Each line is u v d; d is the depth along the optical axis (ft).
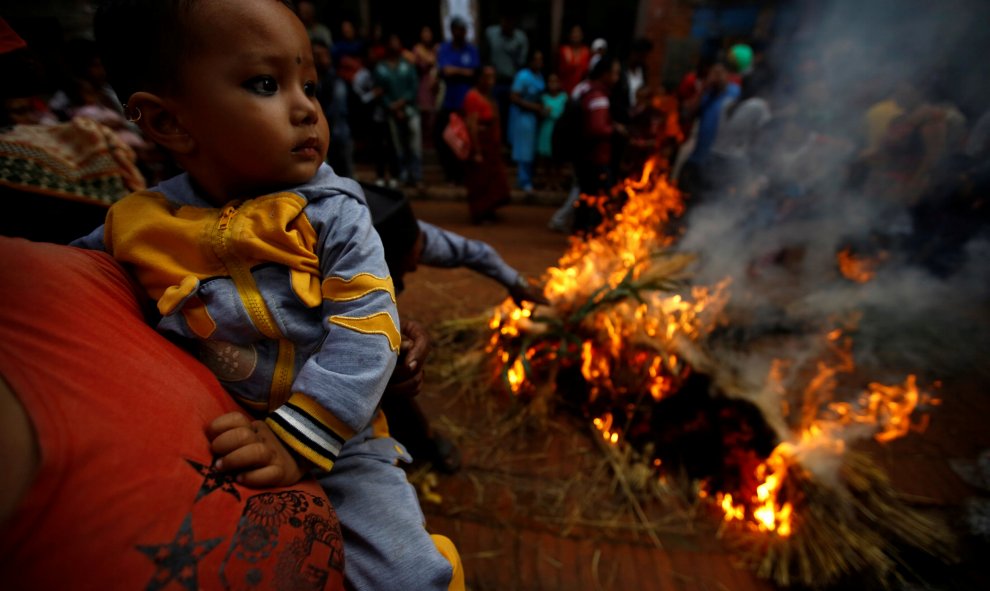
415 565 2.77
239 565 1.73
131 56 2.30
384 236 4.86
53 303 1.74
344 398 2.34
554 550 6.37
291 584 1.89
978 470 7.57
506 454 7.88
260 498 2.00
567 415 8.56
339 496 2.98
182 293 2.31
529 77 23.30
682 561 6.22
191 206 2.63
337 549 2.20
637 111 18.62
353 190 2.82
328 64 17.81
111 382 1.67
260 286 2.48
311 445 2.30
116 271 2.40
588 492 7.21
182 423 1.87
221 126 2.28
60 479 1.33
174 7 2.15
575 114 17.79
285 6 2.35
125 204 2.60
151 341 2.13
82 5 15.97
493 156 19.89
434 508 6.96
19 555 1.25
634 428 8.01
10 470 1.26
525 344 8.46
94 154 4.14
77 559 1.32
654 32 26.66
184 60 2.20
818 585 5.90
